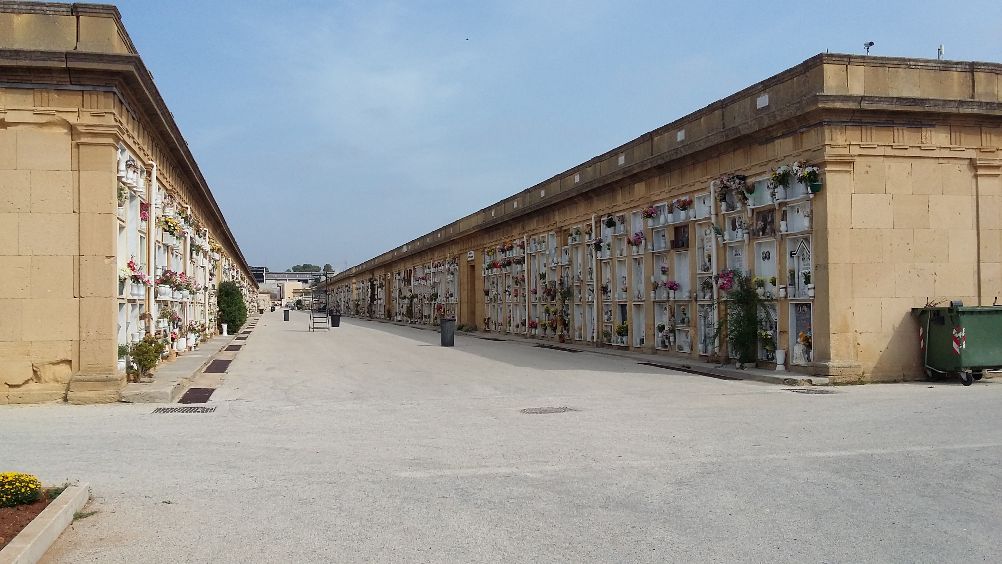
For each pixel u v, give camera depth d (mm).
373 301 82188
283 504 6426
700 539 5398
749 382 15750
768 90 17312
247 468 7805
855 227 15469
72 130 13148
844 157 15406
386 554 5164
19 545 4895
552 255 31656
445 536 5539
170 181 21141
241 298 40281
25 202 12992
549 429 10039
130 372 14398
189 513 6168
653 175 22703
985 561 4906
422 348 27922
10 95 12930
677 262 21766
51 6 13078
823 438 9070
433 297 53438
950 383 15141
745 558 5004
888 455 8055
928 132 15867
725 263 19016
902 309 15633
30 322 12938
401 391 14711
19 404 12750
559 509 6195
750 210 17875
